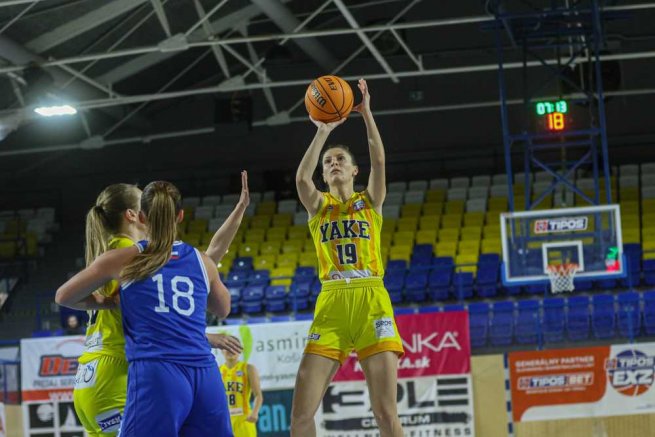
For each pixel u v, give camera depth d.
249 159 29.36
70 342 17.09
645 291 20.77
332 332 7.10
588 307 20.48
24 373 17.12
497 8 18.80
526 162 18.84
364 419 16.36
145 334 5.44
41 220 28.16
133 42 22.41
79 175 29.86
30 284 25.92
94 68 22.94
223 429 5.51
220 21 22.45
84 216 29.61
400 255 24.03
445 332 16.50
